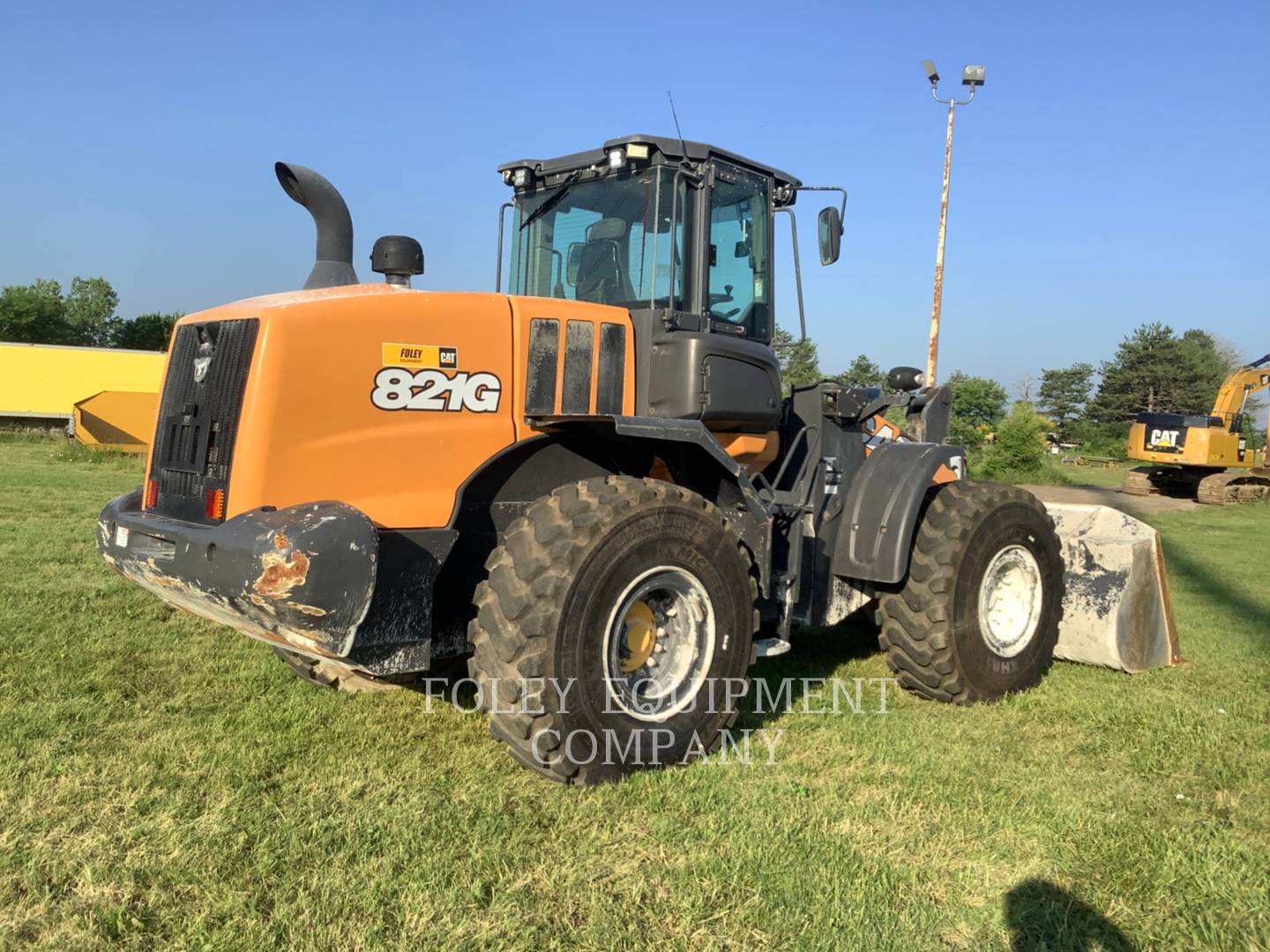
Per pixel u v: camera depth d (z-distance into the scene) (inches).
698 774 142.2
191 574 129.4
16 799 128.9
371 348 140.1
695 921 102.7
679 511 144.9
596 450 163.6
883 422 241.1
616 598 136.9
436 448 145.2
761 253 191.3
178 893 106.6
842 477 191.8
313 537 120.8
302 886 107.4
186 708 169.8
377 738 156.3
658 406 167.3
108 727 158.6
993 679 189.0
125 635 219.3
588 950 97.0
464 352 147.9
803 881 111.1
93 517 436.1
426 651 136.0
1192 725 172.9
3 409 1074.1
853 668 214.4
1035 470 1071.6
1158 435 861.2
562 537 134.7
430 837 120.0
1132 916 106.8
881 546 182.2
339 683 179.6
